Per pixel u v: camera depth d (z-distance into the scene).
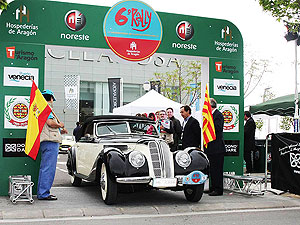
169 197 7.52
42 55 7.58
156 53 8.35
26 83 7.48
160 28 8.37
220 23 8.88
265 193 8.25
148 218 5.72
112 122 7.88
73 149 8.97
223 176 8.25
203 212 6.26
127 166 6.23
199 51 8.67
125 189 6.47
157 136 8.04
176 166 6.51
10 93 7.38
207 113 7.83
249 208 6.64
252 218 5.78
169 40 8.44
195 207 6.46
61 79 38.31
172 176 6.41
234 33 8.98
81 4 7.86
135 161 6.26
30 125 6.90
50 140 6.98
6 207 6.19
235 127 8.89
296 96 10.92
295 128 10.89
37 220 5.50
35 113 6.90
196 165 6.59
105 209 6.11
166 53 8.41
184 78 33.78
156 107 17.09
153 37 8.31
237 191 8.02
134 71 40.91
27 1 7.52
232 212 6.28
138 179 6.18
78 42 7.80
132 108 16.73
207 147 7.88
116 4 8.09
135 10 8.22
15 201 6.52
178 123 10.30
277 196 7.85
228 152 8.78
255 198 7.51
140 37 8.23
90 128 8.09
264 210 6.49
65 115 38.25
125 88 40.56
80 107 38.94
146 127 8.05
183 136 8.17
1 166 7.27
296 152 7.64
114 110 18.69
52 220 5.52
